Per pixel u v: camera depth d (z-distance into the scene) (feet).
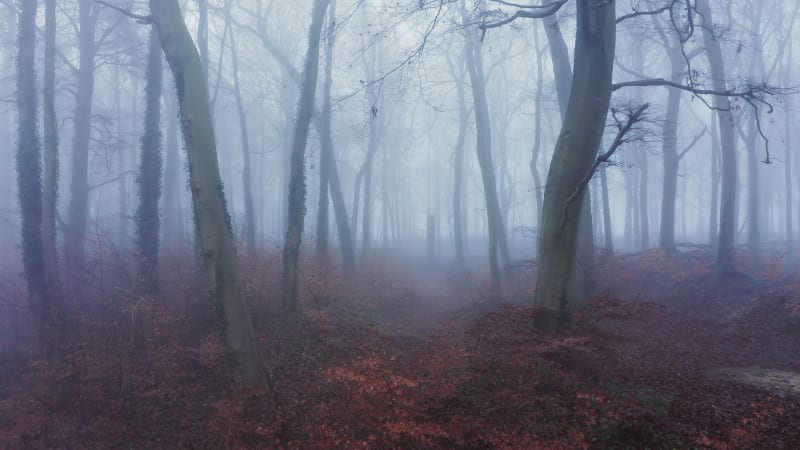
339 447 25.05
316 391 33.17
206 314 43.70
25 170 45.44
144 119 54.29
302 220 49.32
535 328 33.76
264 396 30.63
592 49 32.96
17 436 27.91
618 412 24.82
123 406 31.17
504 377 29.58
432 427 24.12
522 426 25.36
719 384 31.68
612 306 32.89
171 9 31.91
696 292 58.03
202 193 31.53
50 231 42.39
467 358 30.17
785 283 55.88
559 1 34.50
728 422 25.77
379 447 24.36
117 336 37.32
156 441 28.71
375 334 45.21
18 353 39.04
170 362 36.24
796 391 29.53
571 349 31.04
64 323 39.60
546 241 34.68
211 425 28.71
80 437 28.63
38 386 33.17
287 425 28.53
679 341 44.52
